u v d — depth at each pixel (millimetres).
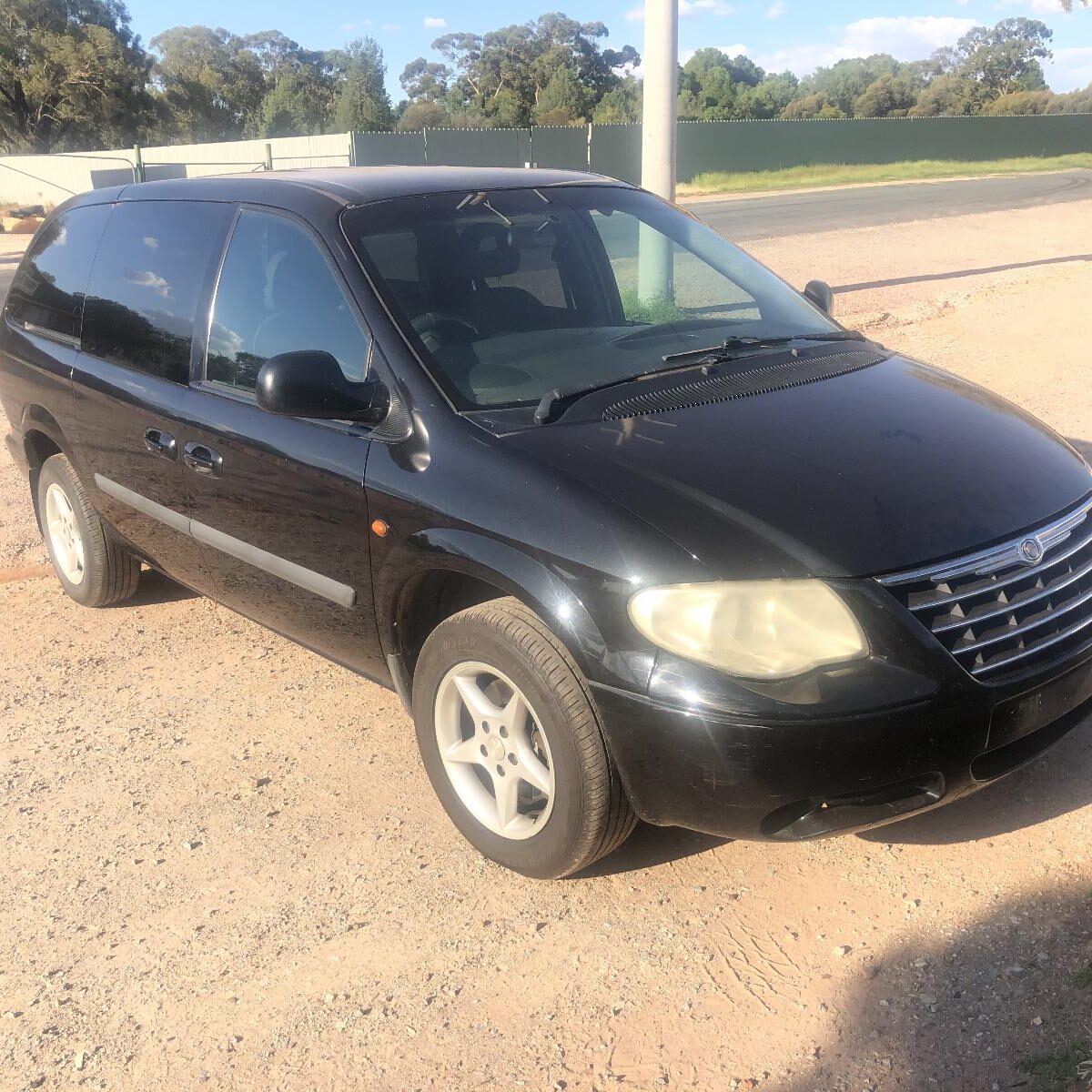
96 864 3355
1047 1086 2301
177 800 3666
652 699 2607
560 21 90312
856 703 2520
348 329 3461
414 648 3449
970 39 106188
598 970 2789
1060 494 3006
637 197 4418
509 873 3197
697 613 2578
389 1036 2631
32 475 5402
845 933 2844
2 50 60969
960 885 2975
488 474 2953
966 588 2689
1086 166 50469
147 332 4281
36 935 3059
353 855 3324
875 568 2611
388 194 3777
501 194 3992
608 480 2814
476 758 3172
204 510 3998
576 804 2828
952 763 2633
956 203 28922
